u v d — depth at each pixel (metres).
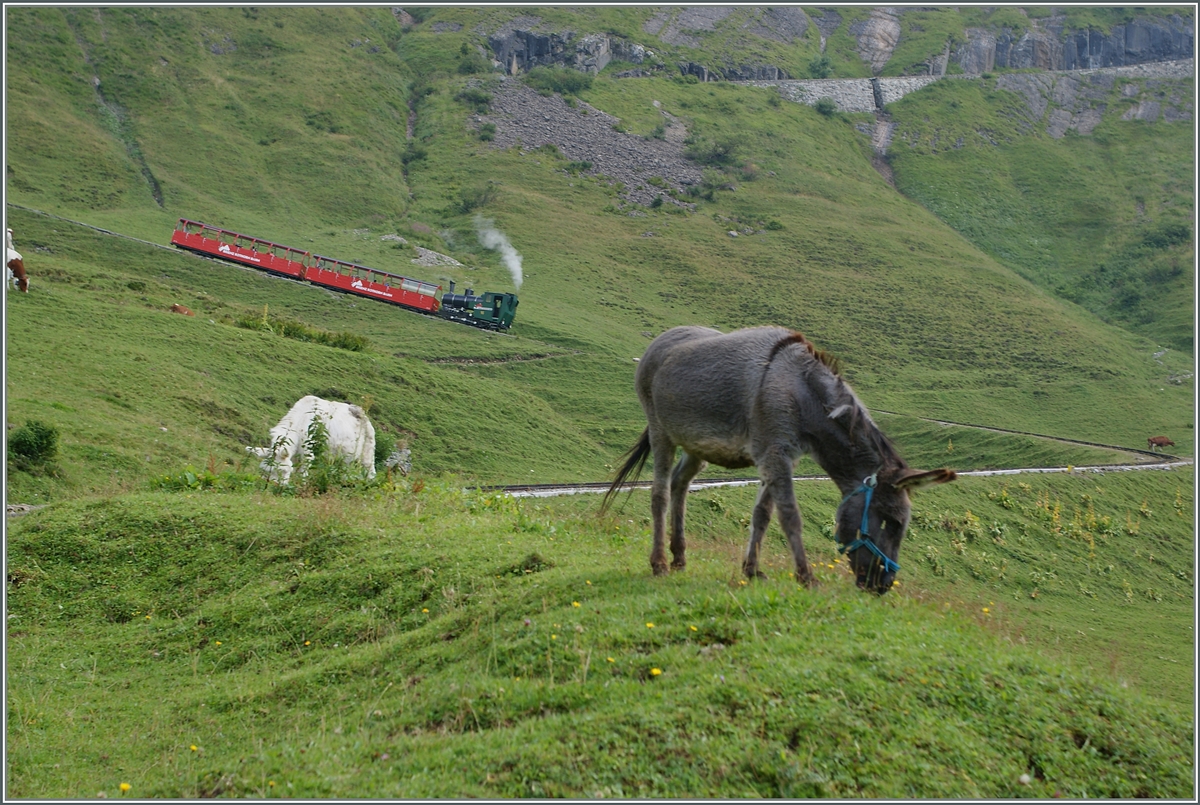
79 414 29.61
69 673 9.44
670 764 5.61
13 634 10.39
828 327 107.31
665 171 163.62
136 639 10.16
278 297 80.88
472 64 193.88
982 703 6.29
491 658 7.43
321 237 115.56
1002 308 119.19
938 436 70.06
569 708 6.39
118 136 131.75
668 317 104.88
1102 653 19.53
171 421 35.41
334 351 58.03
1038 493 47.47
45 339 40.16
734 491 33.00
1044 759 5.96
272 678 8.79
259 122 150.62
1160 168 186.50
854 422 8.20
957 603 10.95
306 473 16.58
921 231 149.25
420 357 73.19
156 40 161.75
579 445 59.62
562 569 9.65
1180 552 45.31
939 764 5.66
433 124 170.12
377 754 6.31
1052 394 91.56
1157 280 141.50
